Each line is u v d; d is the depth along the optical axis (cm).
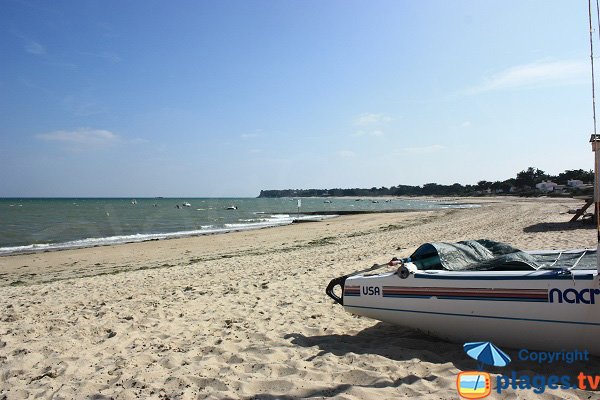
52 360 516
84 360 511
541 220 2328
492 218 2973
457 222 2875
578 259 509
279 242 2255
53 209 7219
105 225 3866
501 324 444
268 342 546
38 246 2359
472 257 546
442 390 371
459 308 464
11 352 549
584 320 405
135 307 773
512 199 10094
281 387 403
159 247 2194
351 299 529
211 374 445
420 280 486
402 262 532
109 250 2114
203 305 770
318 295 802
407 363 440
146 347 552
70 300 882
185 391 403
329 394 381
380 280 511
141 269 1482
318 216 5159
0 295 1030
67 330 641
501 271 461
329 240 2172
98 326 653
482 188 16950
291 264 1263
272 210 7400
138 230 3381
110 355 527
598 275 398
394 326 590
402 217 4172
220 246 2177
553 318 418
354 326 605
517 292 434
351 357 470
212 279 1068
